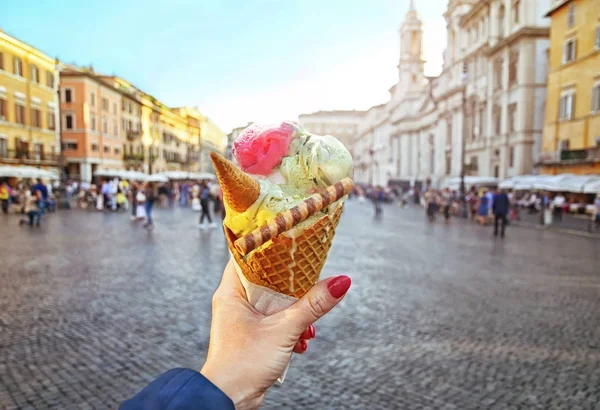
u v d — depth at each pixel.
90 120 46.12
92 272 8.70
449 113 49.75
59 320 5.78
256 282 1.17
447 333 5.57
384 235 16.83
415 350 5.00
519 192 33.94
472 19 43.94
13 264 9.38
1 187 22.66
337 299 1.09
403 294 7.51
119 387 4.02
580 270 9.91
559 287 8.15
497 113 38.41
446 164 51.03
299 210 1.08
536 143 34.19
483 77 41.09
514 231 19.22
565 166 28.47
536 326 5.87
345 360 4.70
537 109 34.03
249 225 1.13
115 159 52.22
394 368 4.53
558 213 26.70
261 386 1.02
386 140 82.88
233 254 1.16
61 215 22.22
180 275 8.56
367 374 4.39
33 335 5.22
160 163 68.44
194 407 0.83
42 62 38.16
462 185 27.34
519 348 5.09
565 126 28.80
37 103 37.50
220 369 1.00
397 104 74.69
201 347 4.95
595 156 25.61
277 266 1.13
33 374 4.23
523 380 4.29
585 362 4.71
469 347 5.10
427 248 13.23
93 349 4.84
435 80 56.09
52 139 39.75
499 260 11.16
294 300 1.20
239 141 1.28
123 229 16.44
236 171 1.06
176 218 21.95
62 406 3.69
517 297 7.37
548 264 10.65
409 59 73.94
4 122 33.59
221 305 1.15
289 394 3.99
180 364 4.50
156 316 6.00
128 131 55.72
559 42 29.38
